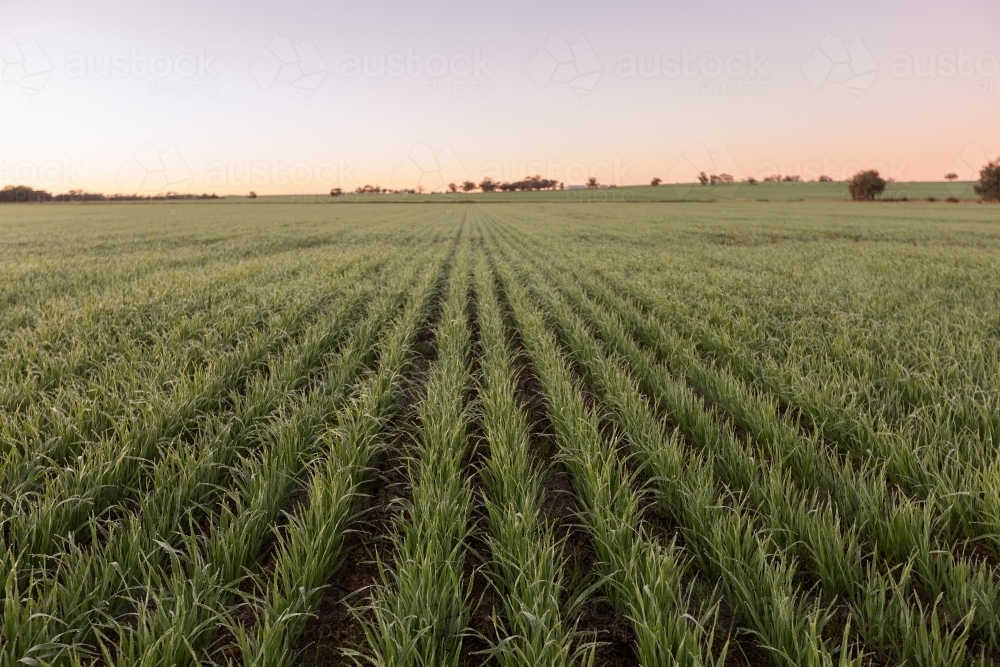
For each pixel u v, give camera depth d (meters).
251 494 2.99
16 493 2.79
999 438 3.54
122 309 7.55
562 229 32.12
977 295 8.66
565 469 3.78
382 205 98.94
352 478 3.34
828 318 7.27
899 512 2.59
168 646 1.88
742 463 3.27
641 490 3.10
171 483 3.06
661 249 19.31
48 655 1.95
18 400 4.14
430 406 4.25
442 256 17.47
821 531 2.50
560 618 2.32
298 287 10.19
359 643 2.24
